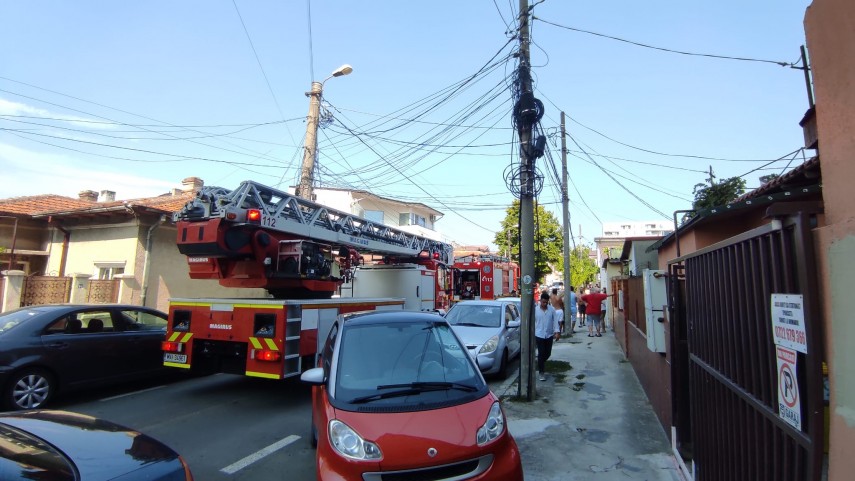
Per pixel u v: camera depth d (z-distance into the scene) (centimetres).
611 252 2803
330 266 1043
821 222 256
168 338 813
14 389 660
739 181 1278
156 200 1808
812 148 577
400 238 1470
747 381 294
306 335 772
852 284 192
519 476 372
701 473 401
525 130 830
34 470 254
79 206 1809
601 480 466
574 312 2116
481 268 2062
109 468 277
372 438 359
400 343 484
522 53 849
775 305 250
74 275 1327
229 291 1619
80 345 740
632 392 812
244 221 866
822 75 223
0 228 1591
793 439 233
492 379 957
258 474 495
